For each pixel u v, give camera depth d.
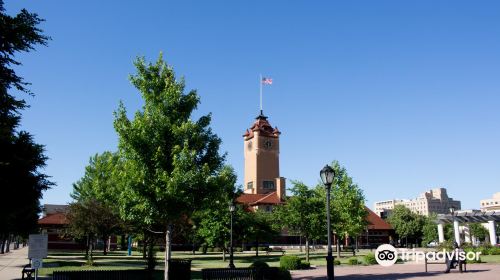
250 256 52.66
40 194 19.94
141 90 21.66
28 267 22.09
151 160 20.06
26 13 16.47
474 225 90.81
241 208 45.59
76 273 18.95
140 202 19.70
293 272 28.89
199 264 37.38
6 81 16.67
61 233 50.50
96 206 35.81
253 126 117.06
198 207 20.44
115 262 38.53
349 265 35.75
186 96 21.86
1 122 16.89
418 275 25.47
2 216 18.84
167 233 20.73
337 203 46.88
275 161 114.31
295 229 40.41
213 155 22.00
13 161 18.14
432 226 88.00
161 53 22.23
